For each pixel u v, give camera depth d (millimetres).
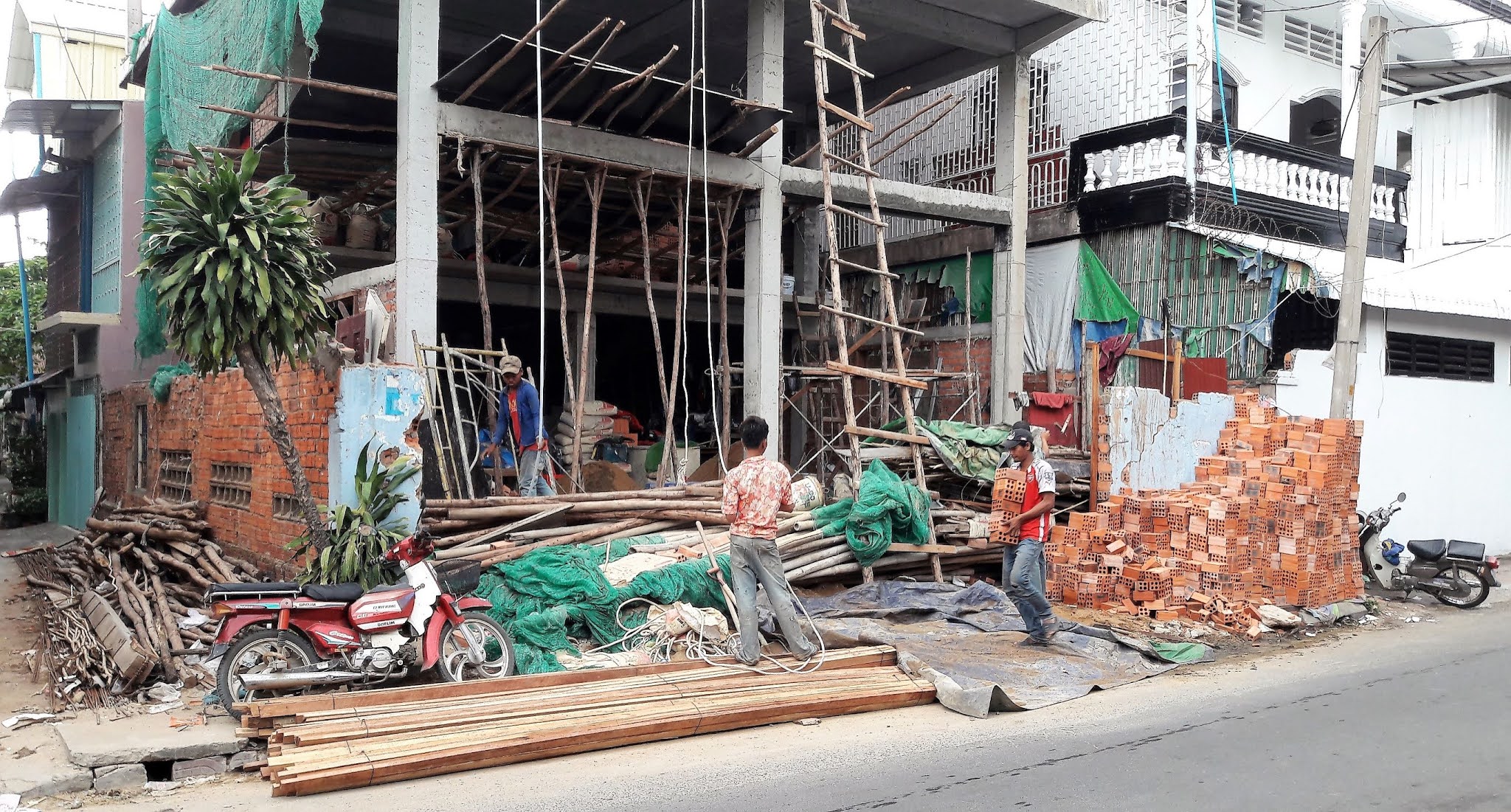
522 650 7215
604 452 13492
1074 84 15547
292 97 11234
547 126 10578
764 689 6742
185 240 6914
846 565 9891
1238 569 9969
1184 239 13875
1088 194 14758
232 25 11695
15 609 10547
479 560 7984
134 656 6883
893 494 10023
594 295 15523
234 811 4980
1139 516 10297
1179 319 13898
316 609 6383
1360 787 5316
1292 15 18125
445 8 13586
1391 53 18484
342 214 13789
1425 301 14266
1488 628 10320
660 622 7812
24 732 6160
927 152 16844
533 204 13727
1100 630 8633
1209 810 4961
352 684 6488
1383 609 11383
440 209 13422
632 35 14586
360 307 10758
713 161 11727
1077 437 12703
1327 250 14633
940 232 15766
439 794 5148
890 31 14141
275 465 9484
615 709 6180
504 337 16672
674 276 16422
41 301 25828
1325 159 15336
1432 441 15609
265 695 6281
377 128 12086
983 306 15188
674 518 9406
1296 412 13812
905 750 5934
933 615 9133
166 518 11297
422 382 8391
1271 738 6184
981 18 13523
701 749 5969
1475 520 16250
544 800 5043
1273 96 17953
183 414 12688
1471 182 16359
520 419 9891
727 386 11852
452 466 9109
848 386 11312
